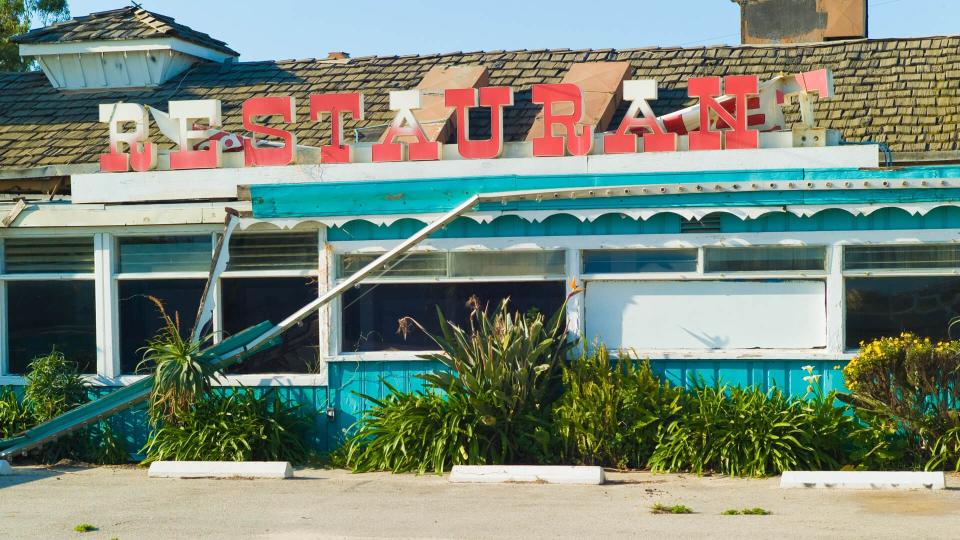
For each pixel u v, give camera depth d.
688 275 12.27
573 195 12.09
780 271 12.12
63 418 12.73
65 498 10.82
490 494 10.58
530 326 12.35
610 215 12.34
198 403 12.59
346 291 13.00
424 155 12.89
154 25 17.83
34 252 13.69
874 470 11.30
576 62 16.88
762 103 12.74
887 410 11.20
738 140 12.30
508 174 12.62
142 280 13.46
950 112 14.31
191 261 13.37
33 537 9.18
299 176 13.05
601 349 12.12
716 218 12.15
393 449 11.99
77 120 16.80
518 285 12.66
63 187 15.66
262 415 12.69
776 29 18.22
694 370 12.28
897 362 11.07
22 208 13.45
